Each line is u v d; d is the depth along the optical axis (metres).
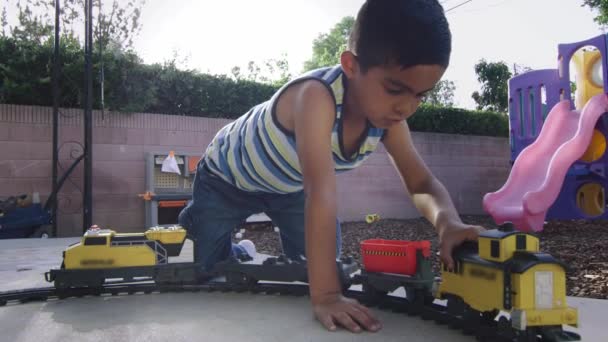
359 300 2.25
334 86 1.94
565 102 6.75
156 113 7.88
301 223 2.76
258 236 6.34
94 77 7.29
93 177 7.15
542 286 1.45
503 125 10.87
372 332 1.73
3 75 7.00
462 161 10.02
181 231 2.65
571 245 4.62
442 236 1.88
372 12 1.67
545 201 5.68
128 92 7.41
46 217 6.64
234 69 8.58
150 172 7.30
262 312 2.12
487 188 10.30
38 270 3.54
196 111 8.18
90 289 2.54
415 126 9.79
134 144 7.42
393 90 1.69
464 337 1.68
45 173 6.88
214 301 2.38
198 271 2.61
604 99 6.26
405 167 2.32
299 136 1.92
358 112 1.97
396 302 2.08
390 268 2.08
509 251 1.50
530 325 1.42
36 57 7.11
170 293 2.60
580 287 2.72
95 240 2.55
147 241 2.60
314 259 1.80
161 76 7.78
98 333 1.79
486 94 15.45
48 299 2.46
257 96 8.60
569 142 5.96
